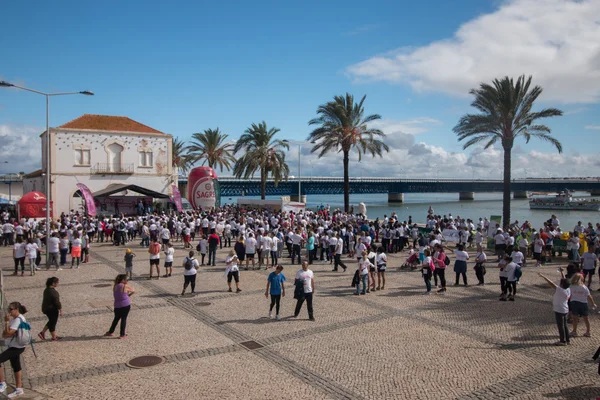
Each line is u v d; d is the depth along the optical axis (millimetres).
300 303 12062
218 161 54375
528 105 30828
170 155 47781
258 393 7570
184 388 7742
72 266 19984
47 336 10531
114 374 8344
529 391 7641
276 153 47469
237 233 28375
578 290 10453
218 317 12211
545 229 23312
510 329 11117
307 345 9992
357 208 42750
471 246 26828
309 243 20891
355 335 10688
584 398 7367
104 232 29688
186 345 9984
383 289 15742
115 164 45188
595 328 11125
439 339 10383
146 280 17188
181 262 21469
